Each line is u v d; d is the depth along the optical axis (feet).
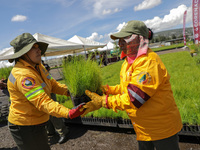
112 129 10.51
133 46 4.51
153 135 4.66
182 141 8.13
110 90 6.42
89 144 9.21
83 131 10.91
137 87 4.11
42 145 5.87
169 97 4.52
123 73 5.11
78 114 4.70
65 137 9.87
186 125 8.02
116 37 4.98
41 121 5.70
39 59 5.61
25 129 5.53
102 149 8.54
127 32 4.53
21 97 5.28
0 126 14.46
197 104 9.36
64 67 8.02
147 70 4.08
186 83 14.84
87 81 6.43
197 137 7.73
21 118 5.41
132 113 4.80
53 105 4.71
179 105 10.12
